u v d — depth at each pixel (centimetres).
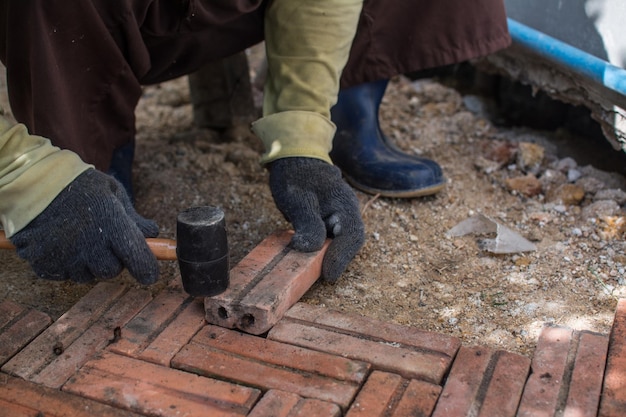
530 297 225
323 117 229
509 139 324
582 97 291
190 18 227
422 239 256
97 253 184
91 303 212
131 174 275
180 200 281
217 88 324
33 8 195
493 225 257
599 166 304
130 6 212
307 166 224
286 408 175
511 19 319
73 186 186
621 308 200
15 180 181
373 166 276
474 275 237
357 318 204
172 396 179
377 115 289
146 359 192
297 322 204
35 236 184
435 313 219
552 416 170
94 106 226
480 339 208
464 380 182
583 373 180
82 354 194
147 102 377
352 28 234
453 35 264
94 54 214
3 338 201
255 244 254
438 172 276
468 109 353
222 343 197
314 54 228
